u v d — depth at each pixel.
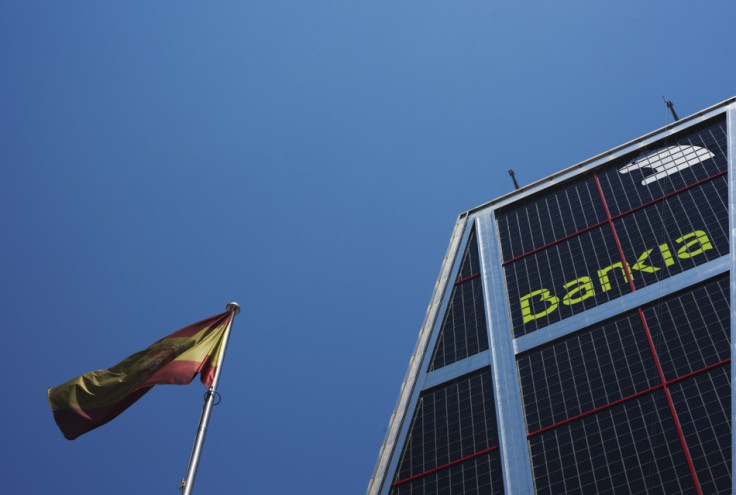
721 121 62.59
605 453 41.56
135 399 29.88
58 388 29.56
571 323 51.41
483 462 45.53
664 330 46.66
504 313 55.28
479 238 64.25
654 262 52.22
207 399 28.89
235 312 31.98
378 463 49.34
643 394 43.50
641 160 63.44
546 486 41.66
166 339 30.75
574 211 62.12
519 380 49.47
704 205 54.59
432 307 59.56
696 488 36.88
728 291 46.47
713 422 39.50
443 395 52.00
